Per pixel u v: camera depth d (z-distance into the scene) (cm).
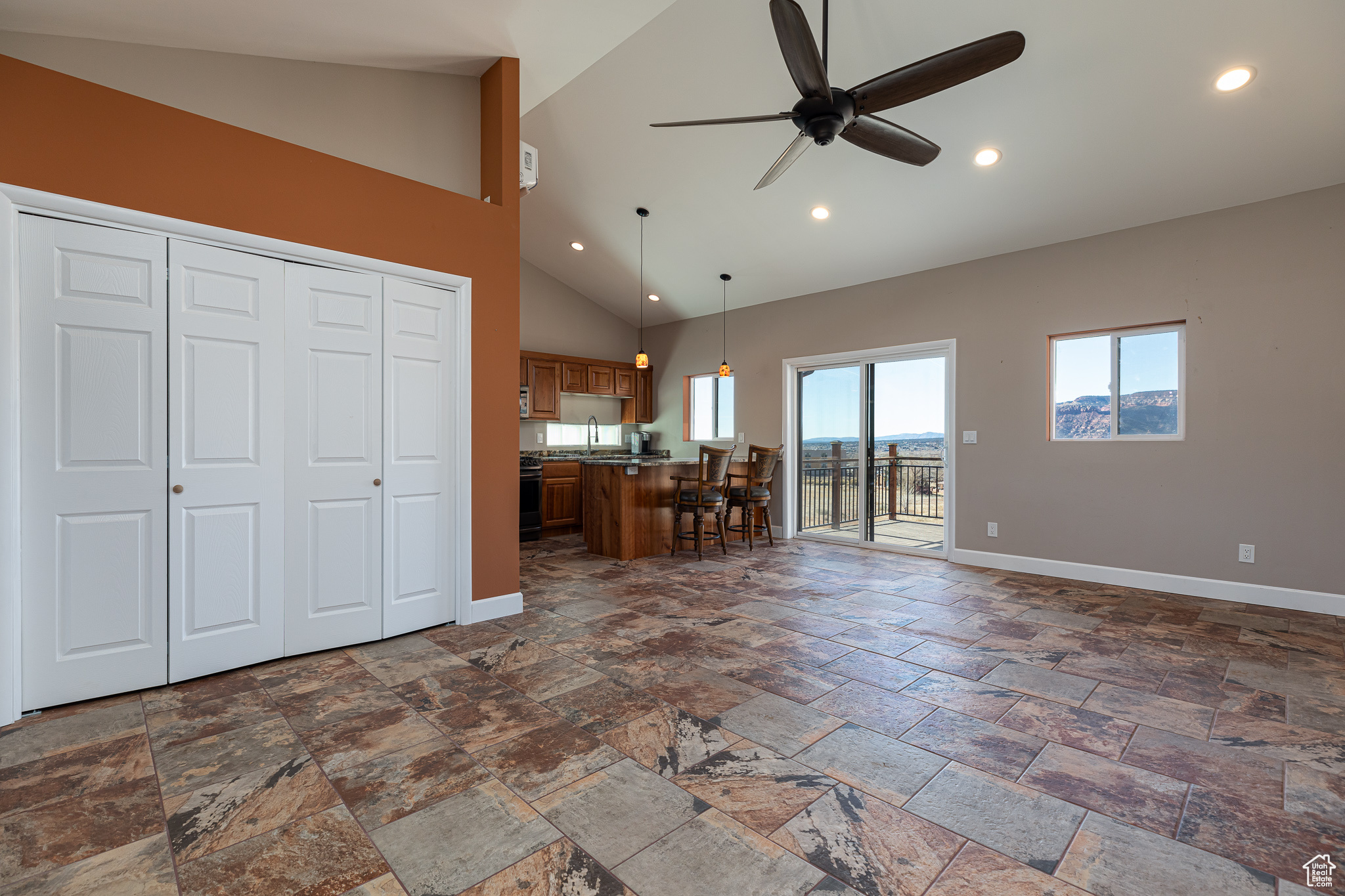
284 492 275
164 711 223
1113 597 392
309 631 284
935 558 526
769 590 414
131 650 238
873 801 168
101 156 227
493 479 346
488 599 344
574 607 370
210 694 238
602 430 786
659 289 696
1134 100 326
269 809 163
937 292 521
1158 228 408
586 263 677
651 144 457
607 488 539
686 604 378
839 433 613
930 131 375
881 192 445
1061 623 337
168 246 244
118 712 222
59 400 223
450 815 160
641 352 797
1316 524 354
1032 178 398
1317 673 263
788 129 407
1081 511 443
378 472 304
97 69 257
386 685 249
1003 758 192
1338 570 348
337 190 287
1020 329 472
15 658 214
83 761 187
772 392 658
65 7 230
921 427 549
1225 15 274
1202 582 391
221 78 284
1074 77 321
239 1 243
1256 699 236
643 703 232
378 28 287
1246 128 327
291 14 260
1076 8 287
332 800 167
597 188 530
